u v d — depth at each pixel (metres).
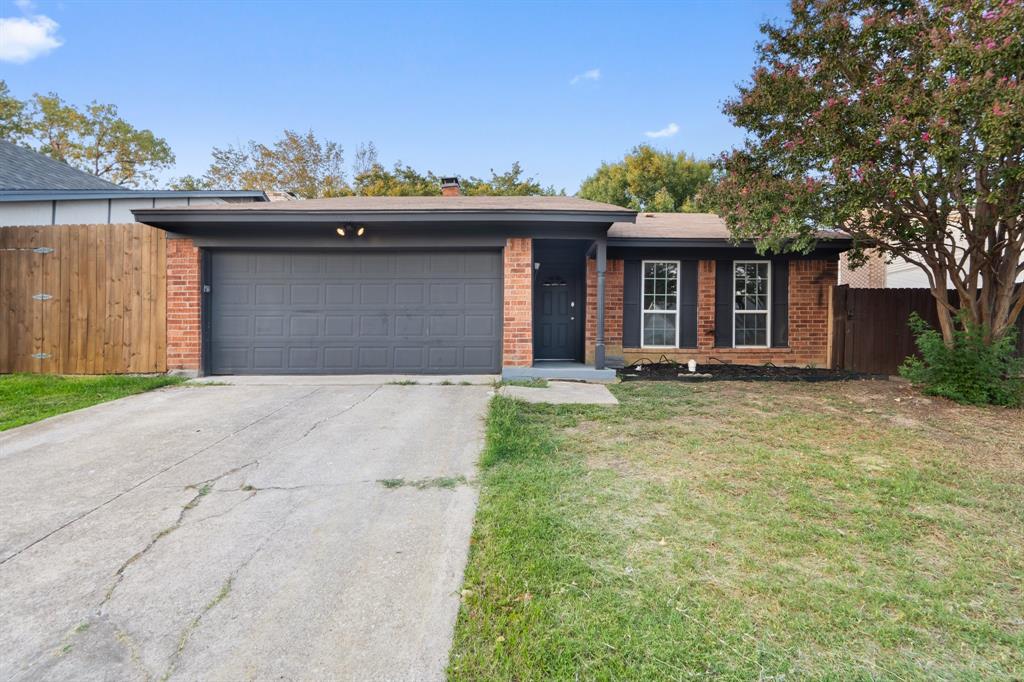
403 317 8.00
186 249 7.73
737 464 3.87
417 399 6.10
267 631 1.95
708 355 9.73
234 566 2.43
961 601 2.16
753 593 2.19
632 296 9.73
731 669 1.73
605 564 2.42
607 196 23.73
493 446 4.11
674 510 3.03
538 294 10.09
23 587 2.24
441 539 2.68
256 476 3.62
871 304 9.20
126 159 28.12
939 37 5.15
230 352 7.95
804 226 6.63
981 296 6.79
